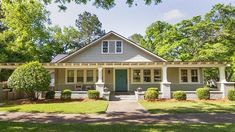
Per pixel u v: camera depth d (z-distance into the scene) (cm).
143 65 2306
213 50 2959
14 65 2261
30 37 3491
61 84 2573
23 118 1294
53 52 4228
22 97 2334
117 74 2603
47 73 2050
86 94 2228
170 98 2191
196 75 2614
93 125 1077
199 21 3262
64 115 1382
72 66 2306
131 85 2583
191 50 3319
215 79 4091
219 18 3166
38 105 1752
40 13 3434
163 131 944
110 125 1076
